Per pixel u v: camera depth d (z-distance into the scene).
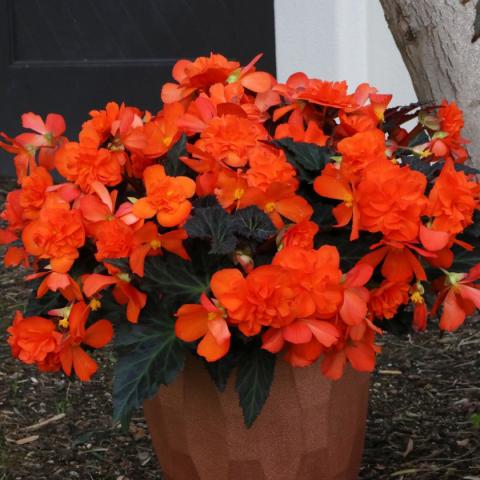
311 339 1.94
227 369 2.05
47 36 6.60
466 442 3.02
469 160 2.61
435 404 3.33
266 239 2.00
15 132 6.78
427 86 2.63
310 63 4.94
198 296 2.03
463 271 2.12
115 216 2.03
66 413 3.40
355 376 2.26
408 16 2.59
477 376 3.53
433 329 3.98
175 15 6.27
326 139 2.26
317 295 1.87
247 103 2.38
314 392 2.17
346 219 1.97
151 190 1.96
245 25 6.07
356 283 1.88
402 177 1.91
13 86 6.70
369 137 1.99
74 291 2.05
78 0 6.48
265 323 1.86
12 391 3.59
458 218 1.94
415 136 2.41
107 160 2.09
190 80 2.38
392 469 2.88
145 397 1.97
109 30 6.45
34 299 2.29
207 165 2.07
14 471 3.01
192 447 2.22
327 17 4.85
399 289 2.02
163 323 2.05
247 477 2.21
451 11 2.53
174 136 2.13
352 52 4.87
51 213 2.04
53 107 6.65
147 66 6.37
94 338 2.08
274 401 2.15
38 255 2.15
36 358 2.04
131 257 1.95
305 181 2.15
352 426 2.30
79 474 2.98
